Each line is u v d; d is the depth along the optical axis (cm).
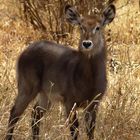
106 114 1230
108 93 1338
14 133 1170
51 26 1819
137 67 1562
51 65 1213
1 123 1194
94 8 1731
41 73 1230
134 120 1245
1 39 1805
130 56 1689
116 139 1162
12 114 1225
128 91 1323
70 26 1795
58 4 1789
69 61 1189
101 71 1177
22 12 1989
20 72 1251
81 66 1167
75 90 1170
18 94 1247
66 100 1186
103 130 1173
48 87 1221
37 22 1841
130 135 1193
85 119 1171
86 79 1165
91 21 1177
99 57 1173
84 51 1159
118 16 1994
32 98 1245
